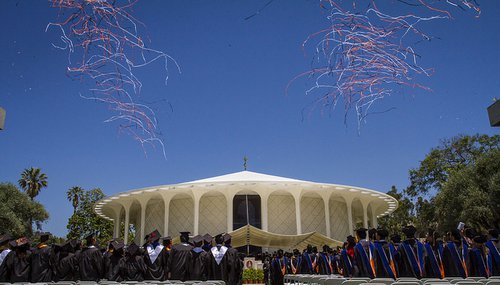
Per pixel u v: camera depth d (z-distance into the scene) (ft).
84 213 220.84
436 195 158.30
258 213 167.53
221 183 148.87
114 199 164.96
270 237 141.79
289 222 164.96
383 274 40.45
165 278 50.26
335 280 33.96
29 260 48.60
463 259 43.73
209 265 50.52
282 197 167.43
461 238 45.62
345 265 46.32
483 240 44.39
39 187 274.57
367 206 173.78
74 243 53.36
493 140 171.83
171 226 166.61
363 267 41.04
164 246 51.44
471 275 43.47
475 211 119.96
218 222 163.63
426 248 44.55
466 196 125.80
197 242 52.08
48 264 49.14
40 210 183.11
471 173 131.03
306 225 165.48
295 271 79.36
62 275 50.21
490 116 36.35
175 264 50.31
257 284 117.70
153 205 176.35
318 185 152.97
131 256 51.11
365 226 168.55
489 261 42.32
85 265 50.83
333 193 163.02
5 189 177.06
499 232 50.03
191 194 156.87
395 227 259.80
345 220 179.93
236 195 168.76
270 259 92.89
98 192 225.15
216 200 166.20
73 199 260.01
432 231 48.29
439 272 43.52
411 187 185.68
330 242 148.36
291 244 148.46
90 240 53.21
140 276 50.57
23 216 178.09
